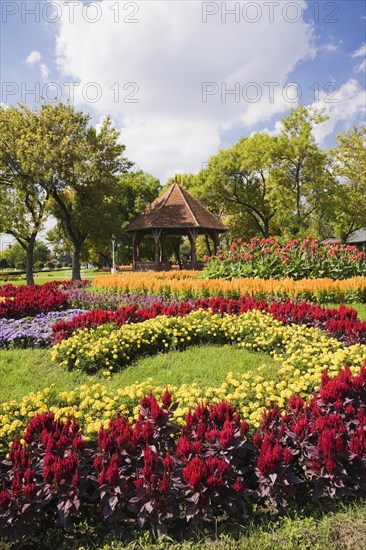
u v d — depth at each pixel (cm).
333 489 275
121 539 262
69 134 2673
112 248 4309
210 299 857
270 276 1229
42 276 4553
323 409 336
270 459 270
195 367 546
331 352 529
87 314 720
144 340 611
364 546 247
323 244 1425
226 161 3316
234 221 3700
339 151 3142
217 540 257
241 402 373
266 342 599
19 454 277
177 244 3975
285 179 3036
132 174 4012
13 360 607
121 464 281
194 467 261
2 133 2573
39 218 2659
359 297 1025
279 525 269
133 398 393
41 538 266
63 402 421
